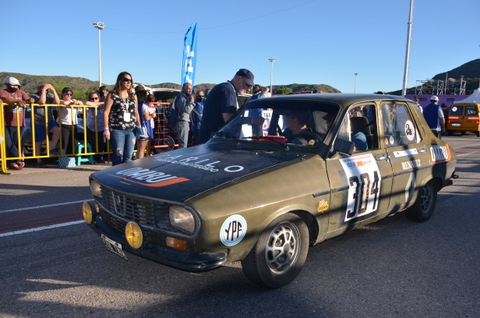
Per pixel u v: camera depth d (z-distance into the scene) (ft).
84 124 29.58
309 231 11.23
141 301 9.57
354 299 9.89
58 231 14.62
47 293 9.91
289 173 10.31
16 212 17.07
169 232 8.84
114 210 10.33
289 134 12.41
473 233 15.42
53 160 32.12
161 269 11.44
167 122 35.78
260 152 11.83
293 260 10.44
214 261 8.64
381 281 10.96
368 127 13.16
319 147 11.41
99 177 11.09
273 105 13.44
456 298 10.07
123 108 20.22
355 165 11.96
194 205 8.50
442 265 12.21
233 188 9.24
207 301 9.60
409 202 14.76
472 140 64.90
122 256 10.10
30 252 12.56
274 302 9.61
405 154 14.26
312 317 8.98
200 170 10.34
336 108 12.27
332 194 10.98
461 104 75.00
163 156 12.28
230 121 14.26
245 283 10.63
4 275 10.88
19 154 27.07
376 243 14.08
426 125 16.25
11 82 25.91
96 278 10.80
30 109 27.63
